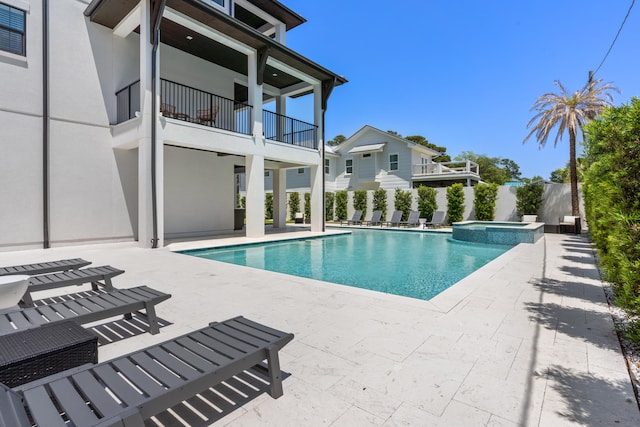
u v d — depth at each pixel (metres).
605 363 2.37
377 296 4.06
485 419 1.75
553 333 2.90
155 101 7.88
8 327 2.41
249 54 10.17
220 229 11.95
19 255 6.96
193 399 1.96
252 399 1.96
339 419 1.76
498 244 10.39
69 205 8.42
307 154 12.30
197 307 3.66
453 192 16.31
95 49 8.87
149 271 5.53
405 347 2.62
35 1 7.94
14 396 1.41
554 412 1.81
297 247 9.95
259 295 4.12
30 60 7.85
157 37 7.77
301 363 2.37
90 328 3.11
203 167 11.38
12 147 7.61
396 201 17.72
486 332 2.92
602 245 4.63
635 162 2.58
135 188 9.59
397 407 1.86
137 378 1.64
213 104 11.62
